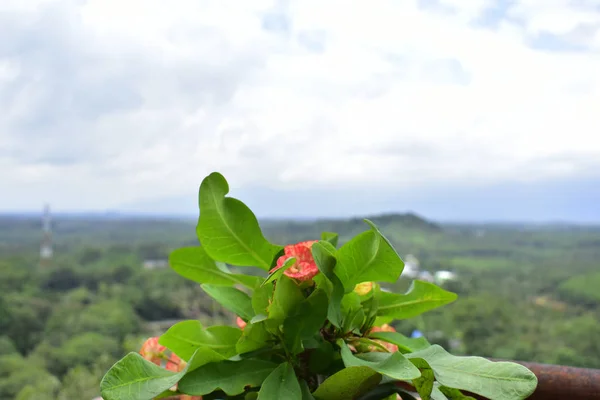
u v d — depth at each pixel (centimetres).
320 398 63
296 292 64
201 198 72
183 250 79
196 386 62
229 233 73
